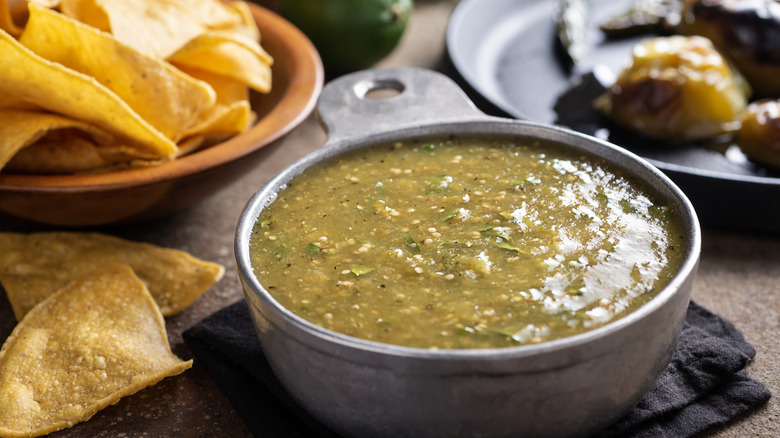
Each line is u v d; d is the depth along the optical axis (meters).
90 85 0.42
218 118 0.45
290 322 0.34
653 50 0.53
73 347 0.40
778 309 0.43
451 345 0.35
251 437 0.38
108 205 0.43
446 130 0.42
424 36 0.65
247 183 0.51
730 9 0.55
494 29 0.62
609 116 0.53
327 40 0.58
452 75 0.54
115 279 0.42
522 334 0.35
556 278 0.36
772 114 0.50
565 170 0.40
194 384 0.40
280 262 0.37
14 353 0.40
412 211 0.39
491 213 0.39
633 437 0.37
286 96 0.48
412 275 0.37
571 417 0.34
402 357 0.33
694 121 0.51
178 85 0.44
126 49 0.43
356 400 0.35
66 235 0.45
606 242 0.37
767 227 0.46
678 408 0.38
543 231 0.38
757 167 0.50
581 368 0.34
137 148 0.44
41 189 0.42
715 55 0.52
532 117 0.54
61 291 0.42
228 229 0.48
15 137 0.42
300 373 0.35
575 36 0.59
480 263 0.37
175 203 0.45
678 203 0.38
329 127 0.42
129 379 0.39
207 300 0.44
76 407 0.38
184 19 0.46
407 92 0.44
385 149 0.42
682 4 0.60
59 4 0.45
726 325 0.41
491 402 0.34
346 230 0.39
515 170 0.41
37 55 0.42
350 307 0.36
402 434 0.35
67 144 0.43
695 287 0.44
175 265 0.44
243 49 0.48
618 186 0.39
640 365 0.35
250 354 0.40
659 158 0.51
